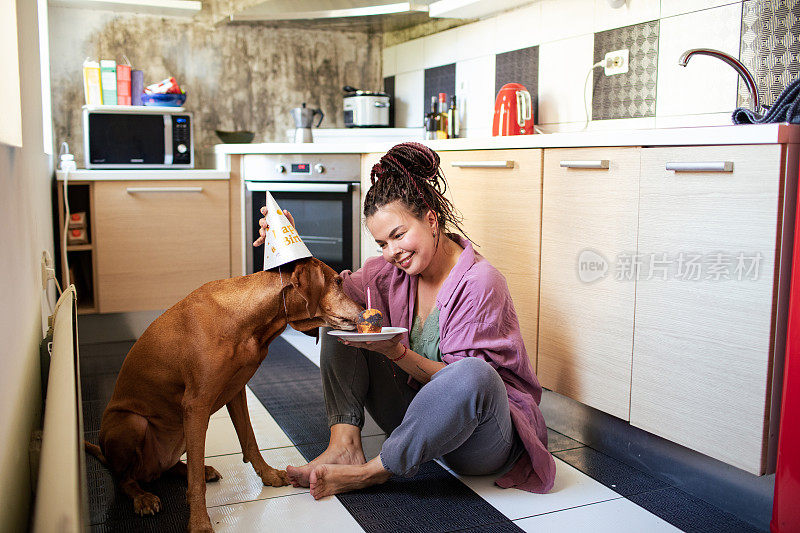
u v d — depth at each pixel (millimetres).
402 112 4289
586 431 2109
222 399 1547
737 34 2334
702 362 1642
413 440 1566
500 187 2318
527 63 3270
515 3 3230
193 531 1417
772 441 1526
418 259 1670
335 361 1772
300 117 3844
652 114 2672
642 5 2678
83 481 977
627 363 1860
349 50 4395
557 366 2115
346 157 3436
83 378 2729
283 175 3484
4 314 1058
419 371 1639
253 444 1720
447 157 2582
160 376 1500
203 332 1438
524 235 2221
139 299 3430
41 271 2059
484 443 1616
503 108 3045
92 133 3402
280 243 1479
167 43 3982
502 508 1640
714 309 1604
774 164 1457
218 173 3523
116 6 3713
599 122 2910
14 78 1238
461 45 3713
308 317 1531
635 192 1810
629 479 1845
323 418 2277
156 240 3428
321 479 1646
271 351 3160
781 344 1502
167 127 3512
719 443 1609
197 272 3537
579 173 1993
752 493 1604
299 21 3941
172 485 1733
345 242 3510
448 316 1691
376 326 1486
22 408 1320
